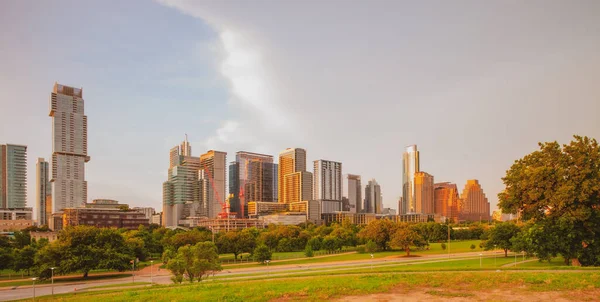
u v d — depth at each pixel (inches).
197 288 1353.3
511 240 3735.2
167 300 1127.6
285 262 4975.4
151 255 6412.4
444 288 1177.4
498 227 4503.0
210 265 2849.4
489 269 1847.9
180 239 6087.6
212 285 1411.2
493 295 1080.8
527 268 1791.3
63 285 3494.1
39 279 3740.2
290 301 1061.1
